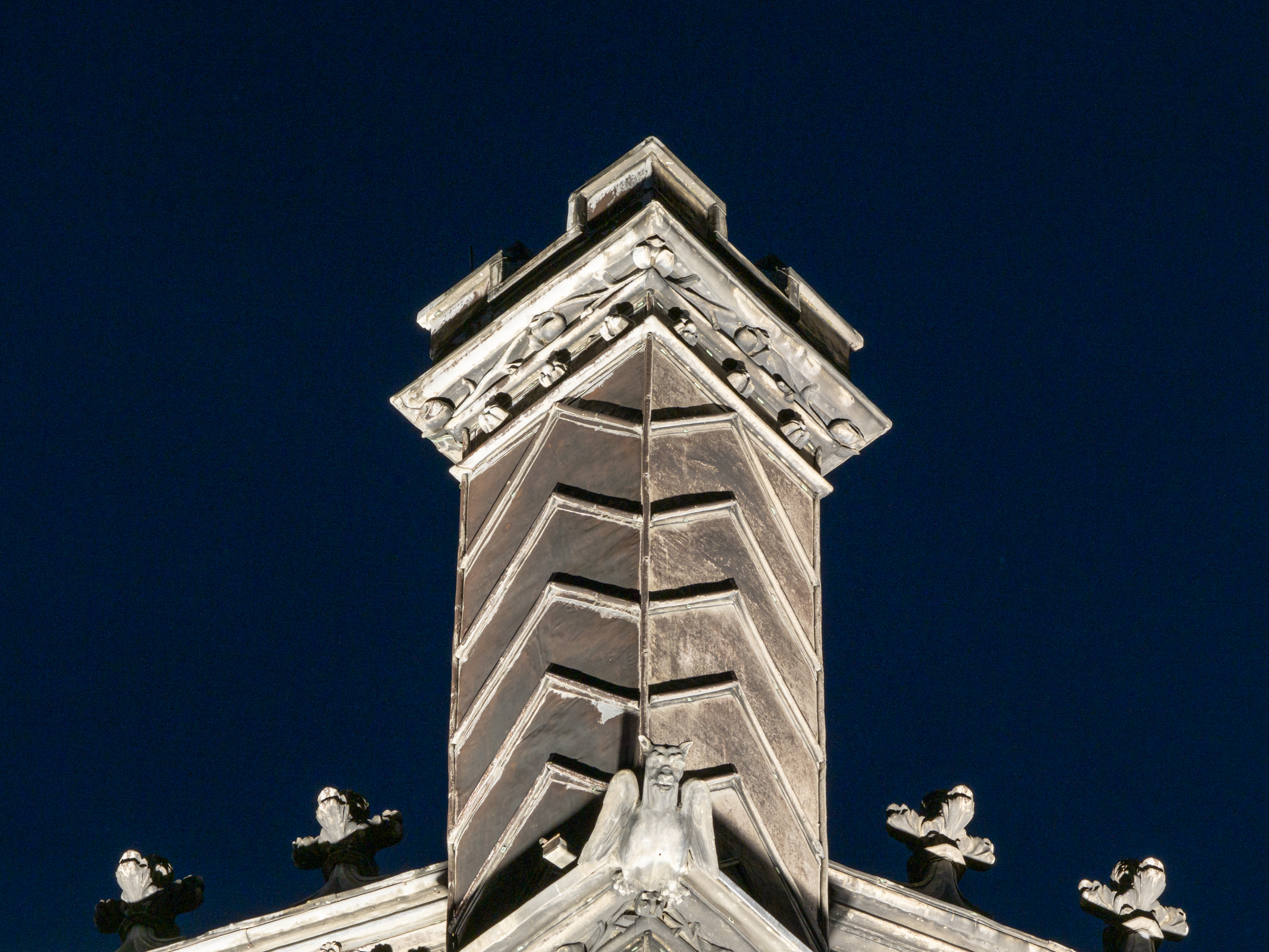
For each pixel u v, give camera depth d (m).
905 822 30.48
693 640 27.61
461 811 27.80
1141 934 30.45
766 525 29.77
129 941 30.33
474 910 26.56
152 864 31.05
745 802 26.80
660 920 24.70
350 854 30.25
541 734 27.33
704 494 29.05
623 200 31.73
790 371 31.58
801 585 29.78
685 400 29.94
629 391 29.73
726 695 27.39
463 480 31.14
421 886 29.02
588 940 24.83
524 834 26.67
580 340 30.98
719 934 24.81
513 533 29.70
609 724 26.69
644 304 30.44
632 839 24.52
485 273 32.97
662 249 30.61
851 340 32.94
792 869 27.08
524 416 30.72
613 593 27.80
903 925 28.95
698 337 30.66
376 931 28.98
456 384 32.00
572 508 28.94
